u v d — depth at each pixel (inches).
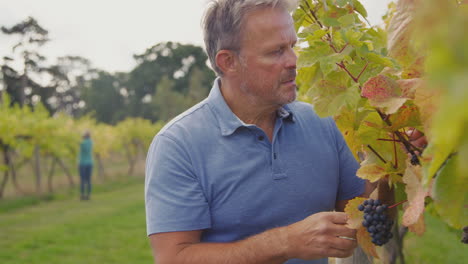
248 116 67.9
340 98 49.9
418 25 12.6
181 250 62.9
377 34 59.5
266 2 60.5
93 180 727.7
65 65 3292.3
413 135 49.4
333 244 54.8
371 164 49.2
